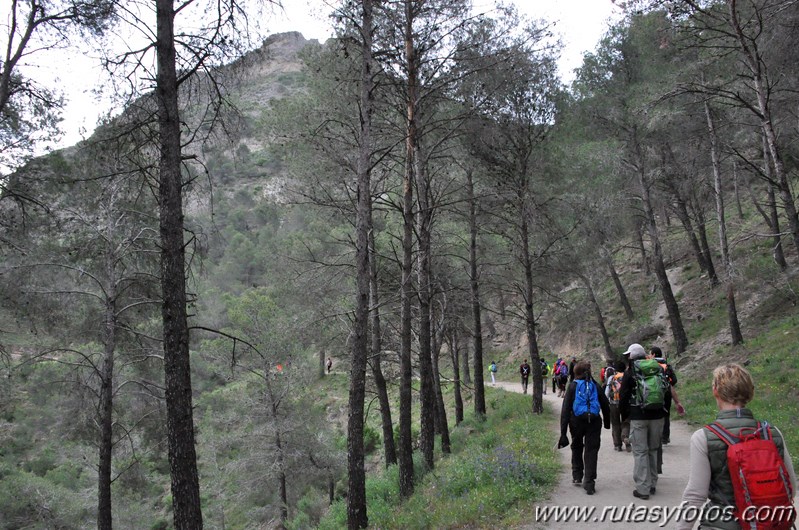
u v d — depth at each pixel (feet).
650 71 59.47
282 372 81.00
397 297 47.60
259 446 80.43
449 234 56.49
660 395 21.88
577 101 63.82
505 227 58.29
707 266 86.99
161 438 52.54
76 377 43.60
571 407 23.99
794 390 37.35
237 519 91.30
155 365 50.83
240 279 239.71
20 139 37.11
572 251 62.18
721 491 9.30
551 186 55.98
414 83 37.29
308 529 70.79
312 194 45.75
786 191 36.11
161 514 84.12
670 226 119.65
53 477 83.15
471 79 38.19
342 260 50.55
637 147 64.39
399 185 46.91
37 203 36.76
